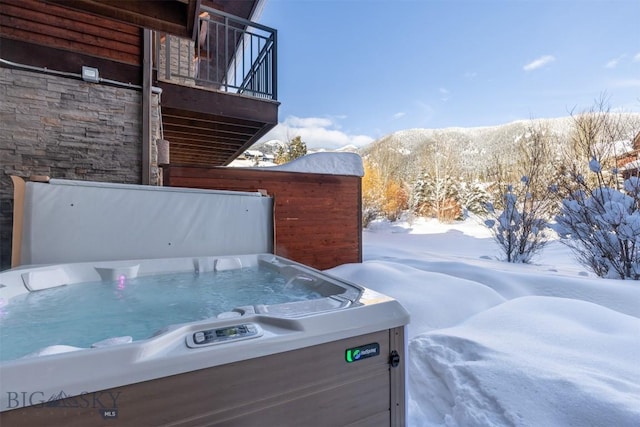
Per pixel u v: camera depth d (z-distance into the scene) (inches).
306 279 85.4
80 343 54.9
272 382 37.6
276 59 177.5
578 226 177.5
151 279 99.3
